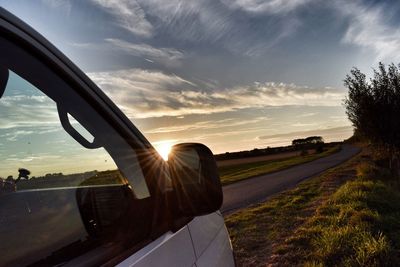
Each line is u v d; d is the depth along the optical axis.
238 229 10.73
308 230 8.56
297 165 49.62
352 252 6.57
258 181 30.33
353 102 20.27
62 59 1.37
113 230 1.49
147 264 1.38
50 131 1.43
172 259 1.57
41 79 1.33
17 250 1.16
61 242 1.28
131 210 1.61
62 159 1.46
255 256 7.90
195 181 1.57
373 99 19.36
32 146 1.36
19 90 1.29
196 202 1.56
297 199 14.84
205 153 1.59
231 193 22.98
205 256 1.96
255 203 17.03
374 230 7.75
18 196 1.27
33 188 1.33
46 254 1.22
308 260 6.76
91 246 1.36
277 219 11.41
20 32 1.20
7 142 1.29
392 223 8.41
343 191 13.35
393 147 19.58
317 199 14.73
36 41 1.26
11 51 1.20
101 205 1.52
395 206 10.98
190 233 1.89
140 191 1.70
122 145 1.68
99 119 1.55
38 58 1.28
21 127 1.33
